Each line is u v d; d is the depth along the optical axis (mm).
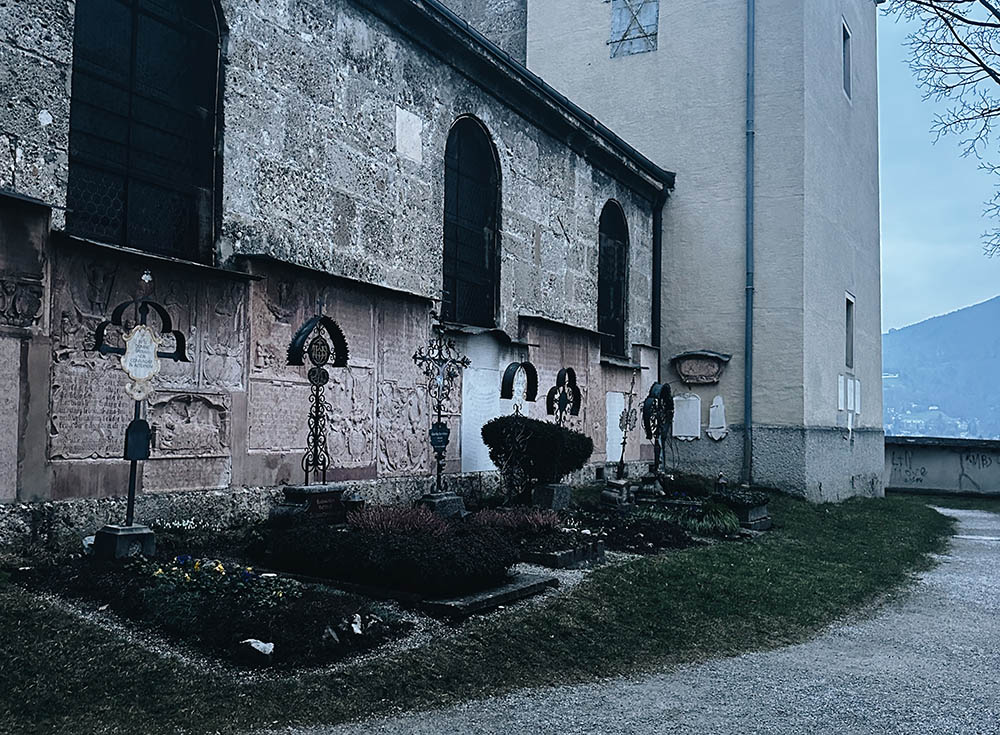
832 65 21953
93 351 7844
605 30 22109
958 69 12227
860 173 24391
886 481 30297
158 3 9156
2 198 7070
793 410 19375
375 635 6574
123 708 5090
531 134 15617
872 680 7039
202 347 8914
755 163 20125
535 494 12711
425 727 5363
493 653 6793
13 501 7141
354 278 10828
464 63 13492
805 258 19562
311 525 8492
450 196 13812
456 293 13844
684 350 20562
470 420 13430
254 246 9625
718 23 20750
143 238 8930
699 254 20594
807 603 9805
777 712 6070
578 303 17156
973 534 18188
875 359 25609
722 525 13523
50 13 7707
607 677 6773
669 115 21156
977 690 6844
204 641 5957
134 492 7426
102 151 8570
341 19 11000
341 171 10914
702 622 8578
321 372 9695
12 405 7145
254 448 9445
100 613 6172
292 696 5504
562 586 8797
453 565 7582
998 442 29094
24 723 4777
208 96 9469
